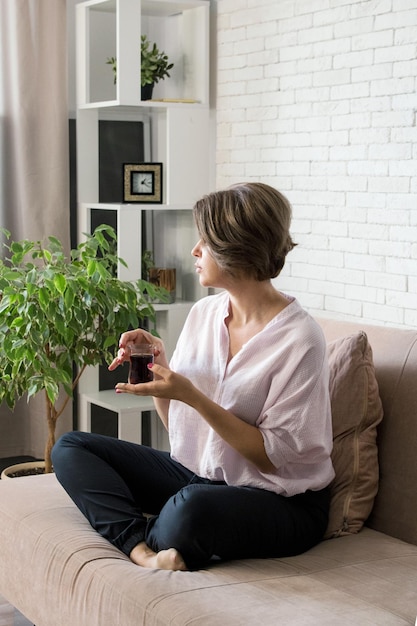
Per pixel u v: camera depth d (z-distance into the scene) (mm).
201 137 4348
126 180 4266
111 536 2344
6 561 2541
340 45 3668
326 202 3803
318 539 2430
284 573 2180
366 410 2555
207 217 2404
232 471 2418
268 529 2279
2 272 3461
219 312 2584
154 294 3723
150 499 2607
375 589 2080
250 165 4199
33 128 4223
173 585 2062
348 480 2520
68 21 4426
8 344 3332
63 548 2320
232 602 1976
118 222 4148
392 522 2514
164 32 4555
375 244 3590
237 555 2273
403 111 3424
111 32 4508
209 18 4344
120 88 4129
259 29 4074
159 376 2562
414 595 2055
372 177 3578
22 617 2936
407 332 2691
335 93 3711
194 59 4371
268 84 4051
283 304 2482
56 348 3893
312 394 2342
